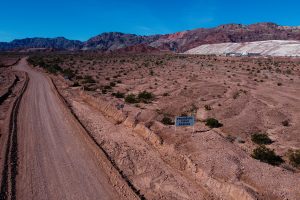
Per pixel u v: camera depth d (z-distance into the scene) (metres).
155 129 23.23
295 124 26.89
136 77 62.19
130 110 29.70
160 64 93.81
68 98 40.47
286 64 92.00
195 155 17.86
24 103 35.81
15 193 14.91
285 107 33.50
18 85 52.66
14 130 24.75
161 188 15.60
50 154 19.86
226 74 64.88
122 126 26.38
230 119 27.70
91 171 17.41
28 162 18.53
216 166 16.34
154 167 17.91
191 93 41.16
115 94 40.88
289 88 47.94
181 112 31.00
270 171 15.75
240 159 17.31
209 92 41.88
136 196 14.72
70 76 64.94
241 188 14.07
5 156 19.06
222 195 14.52
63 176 16.80
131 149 20.75
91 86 50.53
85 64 101.69
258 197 13.40
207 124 25.98
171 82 52.47
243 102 34.31
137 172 17.53
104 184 15.93
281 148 20.98
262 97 39.41
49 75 71.44
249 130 24.72
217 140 20.09
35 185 15.76
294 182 14.60
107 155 19.86
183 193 15.07
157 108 32.62
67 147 21.12
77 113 31.45
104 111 31.84
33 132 24.42
